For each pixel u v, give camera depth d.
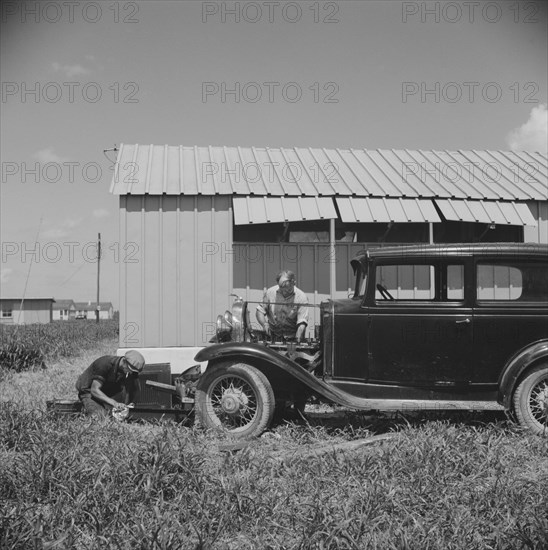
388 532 3.29
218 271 9.16
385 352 5.83
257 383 5.74
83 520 3.49
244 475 4.18
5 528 3.26
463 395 5.73
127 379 6.35
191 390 6.36
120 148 10.60
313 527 3.35
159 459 4.04
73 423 5.34
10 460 4.35
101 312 102.31
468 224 10.04
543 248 5.81
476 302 5.73
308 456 4.62
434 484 3.95
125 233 9.02
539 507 3.58
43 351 14.57
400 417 6.43
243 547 3.31
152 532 3.19
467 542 3.25
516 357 5.54
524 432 5.35
